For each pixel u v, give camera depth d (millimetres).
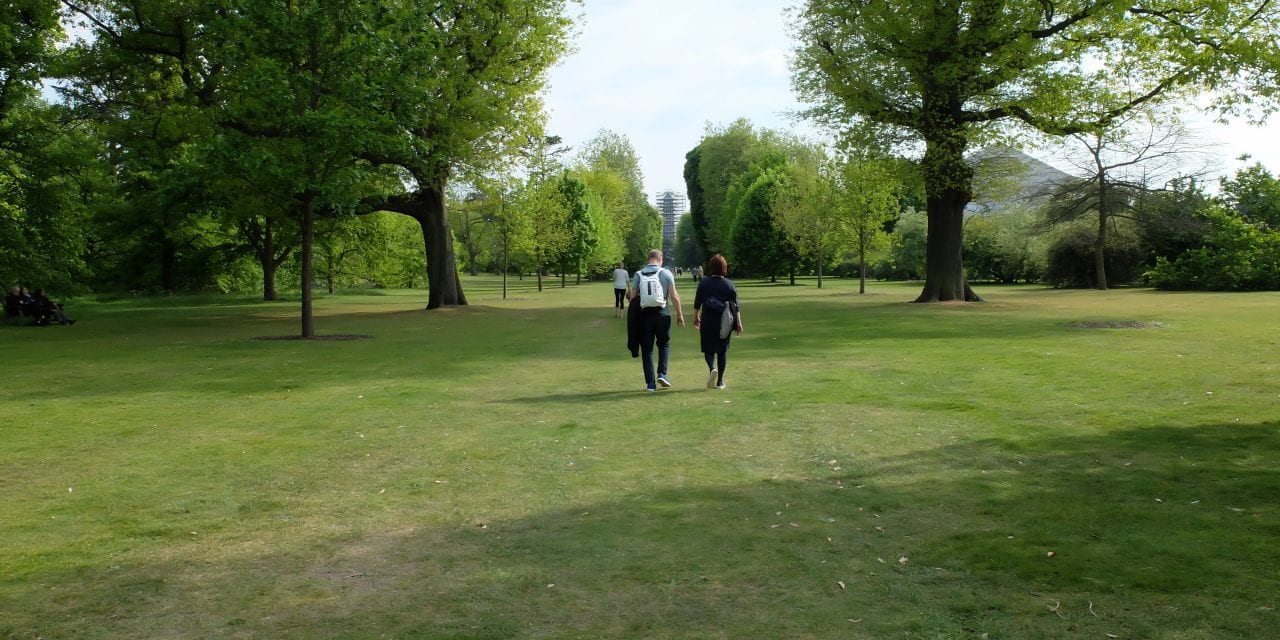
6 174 25125
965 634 3293
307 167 17219
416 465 6422
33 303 22641
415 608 3688
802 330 18469
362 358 14109
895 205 40781
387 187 25016
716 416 8242
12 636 3426
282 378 11617
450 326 21531
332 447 7098
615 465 6312
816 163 64688
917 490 5426
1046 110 23516
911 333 17234
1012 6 23031
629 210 82250
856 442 6930
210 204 28578
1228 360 11562
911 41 24266
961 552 4223
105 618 3617
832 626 3400
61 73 22641
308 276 18203
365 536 4734
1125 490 5254
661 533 4676
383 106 18016
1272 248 34531
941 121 25547
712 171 78500
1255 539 4254
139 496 5602
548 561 4262
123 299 40125
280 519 5074
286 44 16875
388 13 17625
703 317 10094
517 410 8828
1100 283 41188
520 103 27516
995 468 5953
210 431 7844
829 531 4633
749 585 3875
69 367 13000
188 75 23609
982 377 10609
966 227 55562
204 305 34938
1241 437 6668
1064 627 3322
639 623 3477
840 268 80875
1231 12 17406
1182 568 3891
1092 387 9539
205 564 4297
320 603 3766
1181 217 40562
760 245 63812
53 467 6426
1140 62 20766
